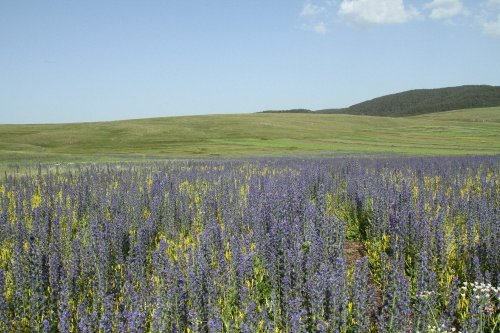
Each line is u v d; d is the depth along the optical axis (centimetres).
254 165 3120
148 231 1147
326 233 1028
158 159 4569
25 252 899
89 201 1519
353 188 1603
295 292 785
